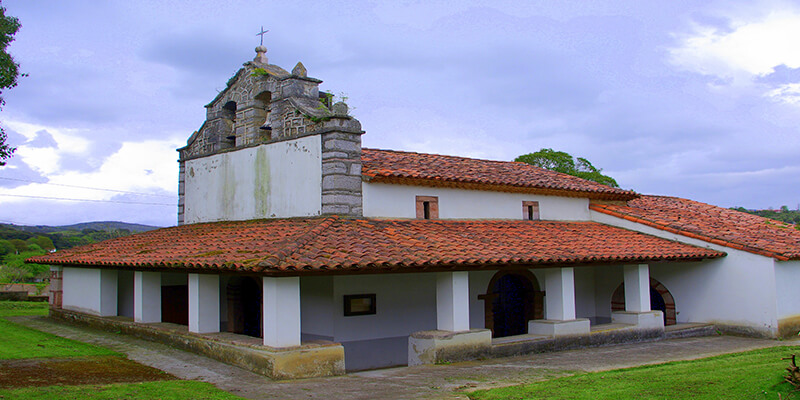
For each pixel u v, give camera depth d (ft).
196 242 49.73
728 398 27.91
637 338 52.11
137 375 35.40
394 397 30.76
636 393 29.76
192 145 64.59
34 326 57.82
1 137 63.05
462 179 54.39
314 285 47.91
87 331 53.93
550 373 37.19
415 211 52.70
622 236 59.41
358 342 46.83
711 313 58.13
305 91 53.42
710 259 58.18
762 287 54.44
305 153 50.52
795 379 28.94
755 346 49.24
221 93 61.11
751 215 75.00
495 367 39.22
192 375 35.78
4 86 60.64
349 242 41.52
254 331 52.31
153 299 51.11
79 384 32.27
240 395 31.01
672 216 66.85
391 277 49.32
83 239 234.99
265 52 58.95
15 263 165.78
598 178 120.26
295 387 32.99
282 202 52.49
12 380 32.55
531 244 49.39
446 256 40.86
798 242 60.23
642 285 53.72
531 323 48.49
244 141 58.18
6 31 60.08
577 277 63.10
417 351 42.11
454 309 42.22
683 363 39.14
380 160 54.70
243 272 36.68
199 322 43.06
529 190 60.59
